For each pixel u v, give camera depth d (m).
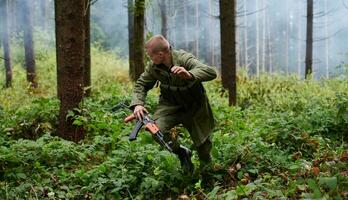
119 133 6.94
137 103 4.96
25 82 19.14
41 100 8.74
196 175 5.25
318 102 11.03
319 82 14.41
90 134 7.55
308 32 18.92
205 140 5.15
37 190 5.17
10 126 7.91
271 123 7.36
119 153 5.61
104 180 5.11
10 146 6.45
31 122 7.98
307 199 3.68
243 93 14.73
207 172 5.32
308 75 15.07
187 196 4.88
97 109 8.22
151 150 5.81
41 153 6.17
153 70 4.96
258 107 12.37
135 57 13.71
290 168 4.96
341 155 5.23
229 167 5.44
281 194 4.14
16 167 5.80
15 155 5.90
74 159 6.30
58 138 6.75
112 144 6.54
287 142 6.46
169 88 4.94
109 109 8.38
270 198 4.19
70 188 5.28
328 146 6.26
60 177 5.55
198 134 5.11
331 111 7.48
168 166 5.32
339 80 13.28
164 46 4.77
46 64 22.97
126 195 5.13
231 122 8.28
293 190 4.27
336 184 3.80
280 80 15.55
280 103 12.72
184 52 4.88
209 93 12.51
